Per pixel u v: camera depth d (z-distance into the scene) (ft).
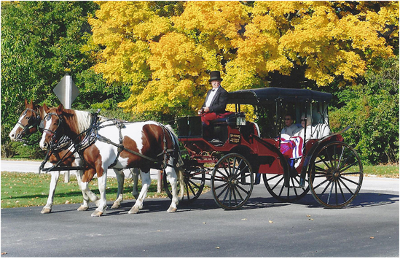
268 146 40.42
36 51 117.39
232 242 27.30
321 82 73.82
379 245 26.68
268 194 51.29
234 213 37.91
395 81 99.66
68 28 122.01
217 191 53.78
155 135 38.81
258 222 33.81
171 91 75.82
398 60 97.55
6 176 71.97
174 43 72.54
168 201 45.21
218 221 34.17
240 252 24.95
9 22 115.55
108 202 44.37
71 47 119.85
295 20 75.56
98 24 89.10
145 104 80.79
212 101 39.99
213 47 76.38
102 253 24.66
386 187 58.13
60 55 119.96
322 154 43.39
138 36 81.97
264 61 72.54
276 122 41.68
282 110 43.73
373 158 93.35
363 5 82.33
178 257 23.89
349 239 28.19
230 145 38.86
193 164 41.47
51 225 32.32
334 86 103.81
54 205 42.04
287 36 70.85
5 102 55.26
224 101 39.75
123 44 82.43
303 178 40.11
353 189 55.72
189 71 74.33
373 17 76.38
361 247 26.17
